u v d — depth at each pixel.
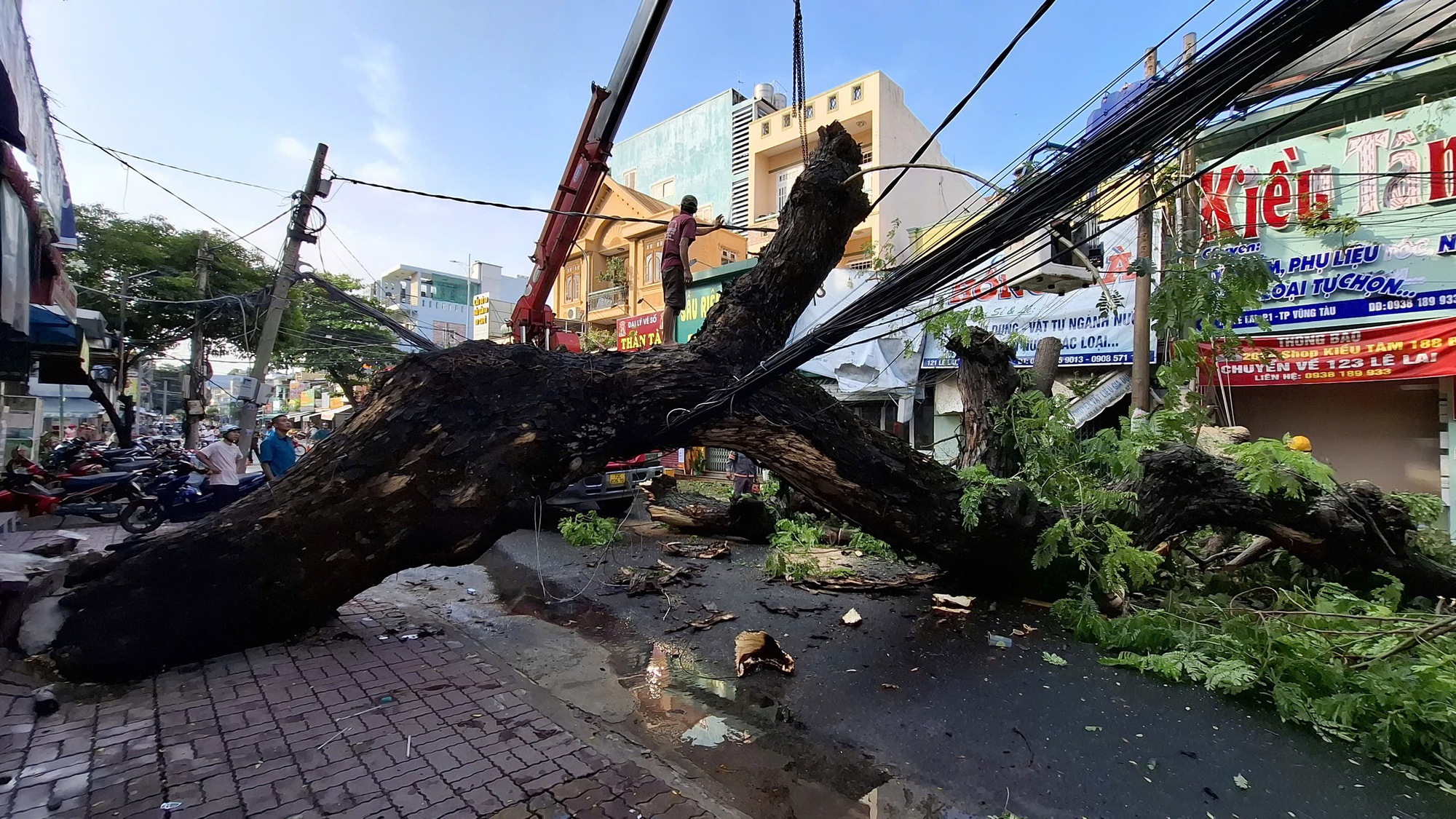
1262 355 7.41
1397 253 7.98
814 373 13.09
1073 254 3.67
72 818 2.41
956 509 5.39
